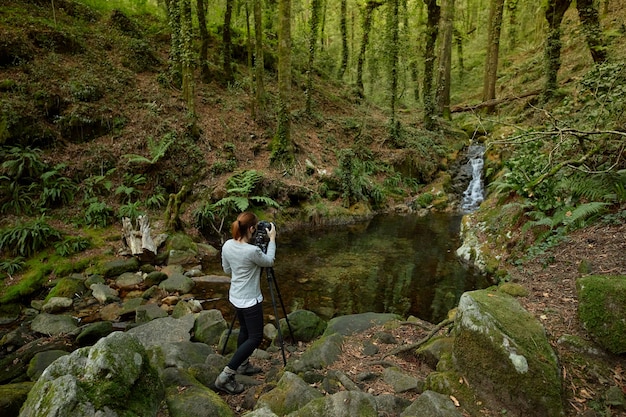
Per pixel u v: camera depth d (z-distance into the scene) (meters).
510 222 7.02
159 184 9.59
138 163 9.49
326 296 6.23
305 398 2.85
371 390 3.21
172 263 7.43
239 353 3.26
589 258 4.67
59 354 4.17
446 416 2.54
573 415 2.56
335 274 7.18
